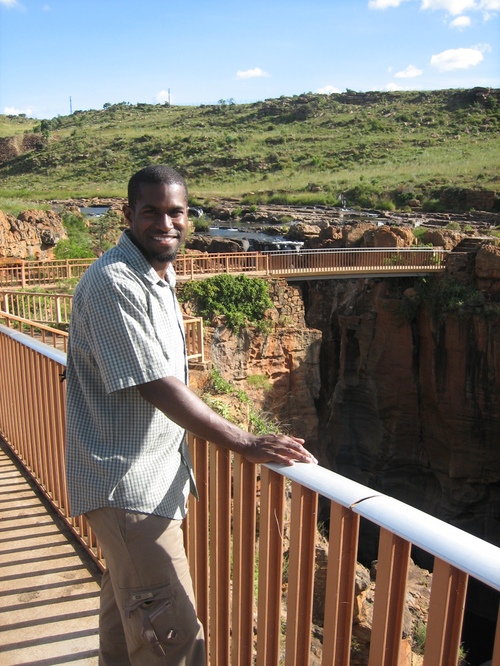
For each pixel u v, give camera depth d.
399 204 67.62
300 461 2.38
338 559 2.20
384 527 1.99
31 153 124.00
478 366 31.30
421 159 87.81
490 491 32.19
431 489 34.12
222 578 2.93
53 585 4.18
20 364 5.68
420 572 10.99
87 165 108.81
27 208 41.84
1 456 6.22
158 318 2.41
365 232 39.47
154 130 134.75
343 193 72.62
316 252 31.41
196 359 17.52
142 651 2.58
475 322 30.95
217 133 120.69
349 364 35.62
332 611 2.25
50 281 24.88
